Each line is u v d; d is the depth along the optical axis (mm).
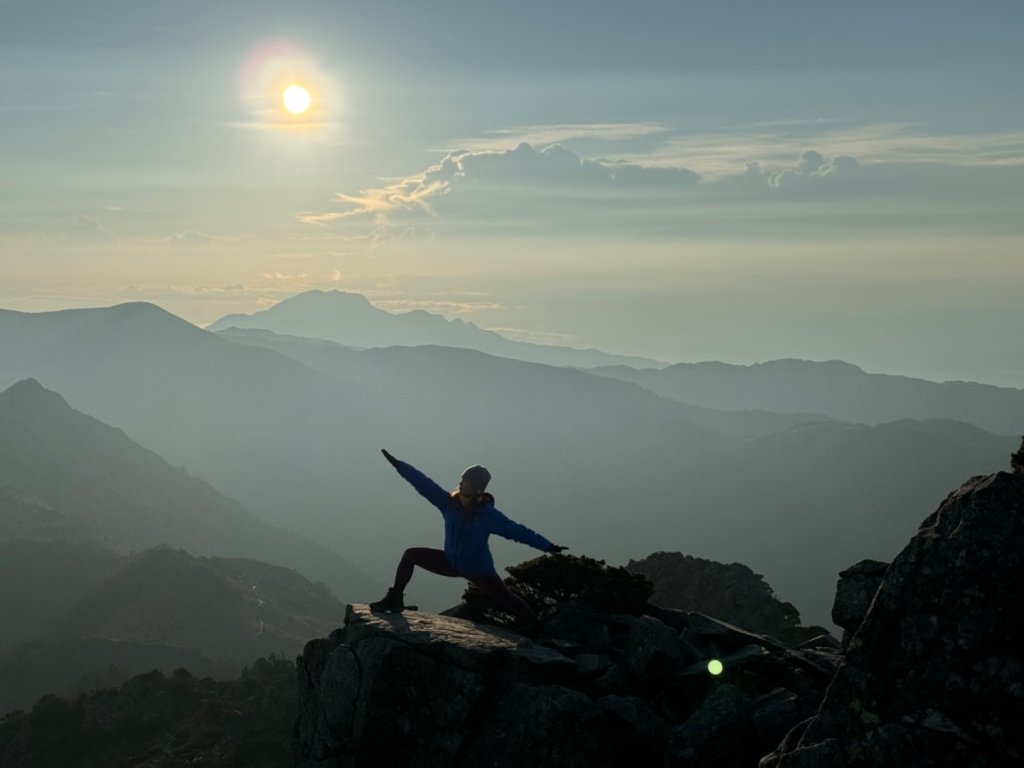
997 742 7875
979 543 8398
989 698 7988
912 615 8547
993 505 8539
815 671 12266
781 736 10531
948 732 8055
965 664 8156
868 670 8695
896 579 8750
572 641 13008
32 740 86438
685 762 10414
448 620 12734
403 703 11000
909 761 8133
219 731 74062
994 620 8156
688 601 44156
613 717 10883
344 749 11125
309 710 12625
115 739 83938
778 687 12062
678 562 48188
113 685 159750
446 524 12820
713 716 10672
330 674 11477
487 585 12820
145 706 87125
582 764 10477
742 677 12219
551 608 14320
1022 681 7910
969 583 8328
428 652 11242
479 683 10992
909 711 8289
